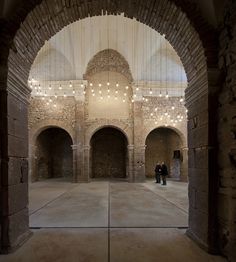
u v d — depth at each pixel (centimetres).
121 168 2114
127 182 1698
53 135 2158
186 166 1736
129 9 552
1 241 406
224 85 409
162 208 785
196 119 483
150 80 1766
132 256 396
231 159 376
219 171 416
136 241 466
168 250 421
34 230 537
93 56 1753
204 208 431
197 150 473
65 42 1656
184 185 1505
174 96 1778
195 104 489
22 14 421
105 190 1264
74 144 1708
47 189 1311
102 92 1795
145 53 1709
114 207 804
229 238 377
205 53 425
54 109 1742
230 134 382
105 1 525
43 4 450
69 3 500
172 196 1054
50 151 2114
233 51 377
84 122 1741
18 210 452
